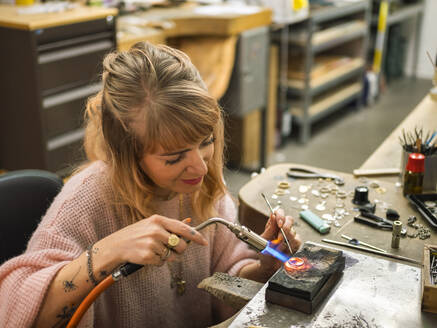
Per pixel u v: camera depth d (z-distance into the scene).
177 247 0.87
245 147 3.63
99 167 1.06
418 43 5.90
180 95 0.87
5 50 2.50
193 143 0.89
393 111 4.83
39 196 1.26
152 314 1.11
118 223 1.05
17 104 2.61
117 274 0.86
